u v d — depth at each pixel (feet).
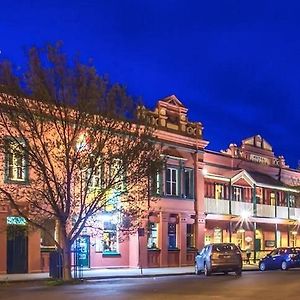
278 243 167.63
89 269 110.42
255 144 166.91
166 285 71.87
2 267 98.02
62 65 83.97
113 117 85.20
